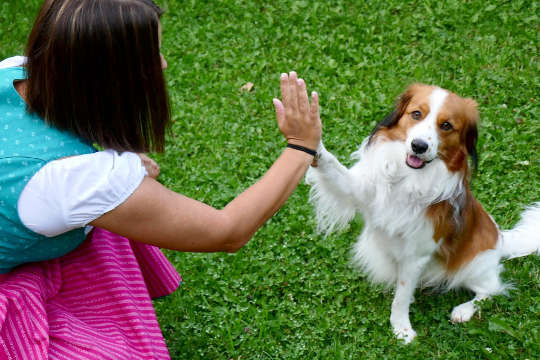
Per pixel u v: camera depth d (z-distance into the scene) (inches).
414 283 131.6
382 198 124.3
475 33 216.7
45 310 83.0
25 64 75.3
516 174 166.1
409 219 123.6
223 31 231.9
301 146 84.6
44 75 70.4
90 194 71.1
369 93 196.7
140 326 91.4
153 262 112.5
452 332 131.0
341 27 223.5
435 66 204.2
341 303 139.8
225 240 81.2
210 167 175.9
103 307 92.0
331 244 150.6
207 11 242.7
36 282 83.4
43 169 70.3
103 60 70.1
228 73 211.0
